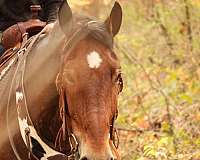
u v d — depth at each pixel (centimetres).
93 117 688
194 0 1802
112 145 716
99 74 699
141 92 1541
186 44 1745
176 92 1528
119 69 709
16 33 912
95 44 715
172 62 1750
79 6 1524
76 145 706
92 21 734
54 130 773
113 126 718
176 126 1325
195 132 1306
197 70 1659
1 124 828
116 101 713
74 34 723
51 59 756
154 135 1340
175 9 1836
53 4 959
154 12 1966
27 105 785
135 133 1391
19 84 801
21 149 809
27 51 811
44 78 764
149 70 1673
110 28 728
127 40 1848
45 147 787
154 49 1820
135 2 2103
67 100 709
